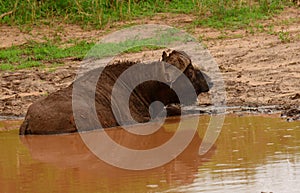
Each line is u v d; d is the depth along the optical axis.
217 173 11.56
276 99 18.94
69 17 31.05
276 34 28.38
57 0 32.03
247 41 27.55
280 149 12.97
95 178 11.87
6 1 31.84
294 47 26.00
